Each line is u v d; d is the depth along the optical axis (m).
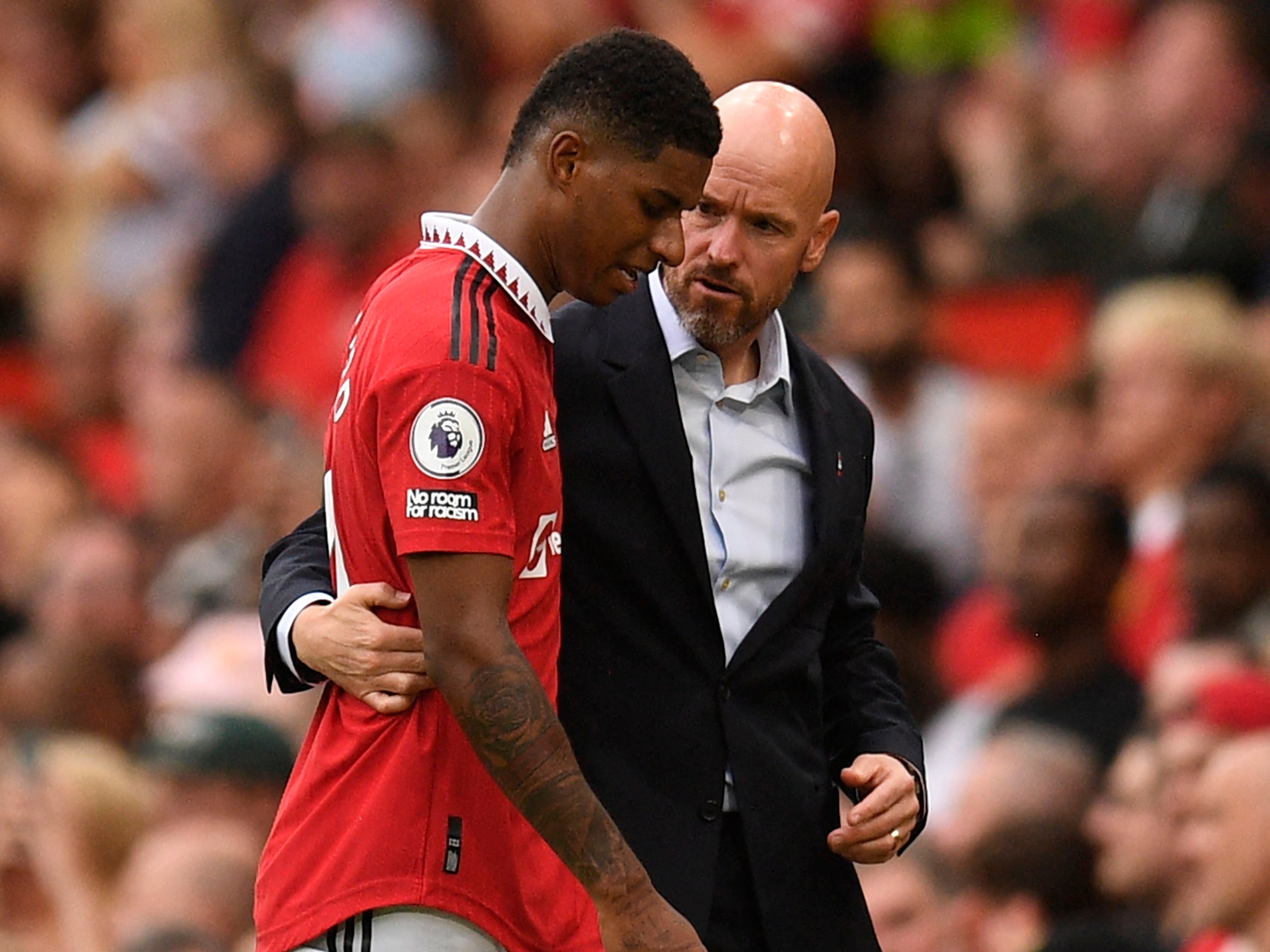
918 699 25.97
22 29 45.22
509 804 13.33
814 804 14.64
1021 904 21.48
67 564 30.19
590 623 14.39
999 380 31.77
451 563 12.66
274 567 14.45
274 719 24.05
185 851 21.73
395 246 36.56
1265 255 32.03
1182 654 22.66
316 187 36.97
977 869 21.72
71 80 45.25
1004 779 21.86
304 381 36.16
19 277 41.50
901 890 21.38
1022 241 33.47
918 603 26.34
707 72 37.25
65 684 29.12
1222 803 19.84
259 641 26.25
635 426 14.38
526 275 13.16
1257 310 31.16
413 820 13.15
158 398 34.31
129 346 38.94
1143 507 27.67
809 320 31.30
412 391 12.80
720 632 14.40
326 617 13.41
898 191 35.22
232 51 43.44
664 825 14.22
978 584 29.05
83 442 38.28
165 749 23.80
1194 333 28.19
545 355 13.40
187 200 40.78
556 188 13.08
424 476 12.70
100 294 40.28
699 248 14.21
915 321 30.94
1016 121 34.88
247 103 41.50
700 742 14.33
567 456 14.38
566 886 13.66
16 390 40.03
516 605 13.28
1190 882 20.27
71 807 23.31
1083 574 24.56
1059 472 28.58
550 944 13.48
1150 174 33.66
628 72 12.95
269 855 13.60
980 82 36.50
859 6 38.22
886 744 14.91
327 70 41.25
